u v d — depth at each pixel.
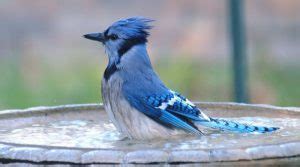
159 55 19.59
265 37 20.80
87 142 7.14
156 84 7.72
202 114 7.61
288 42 21.17
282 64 19.42
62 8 22.56
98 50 21.30
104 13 22.86
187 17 22.23
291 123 8.00
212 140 7.01
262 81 17.20
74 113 8.73
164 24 21.95
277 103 16.47
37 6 22.36
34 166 6.07
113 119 7.77
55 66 19.14
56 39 21.78
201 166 5.89
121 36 7.82
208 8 22.06
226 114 8.77
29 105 16.52
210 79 17.08
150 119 7.57
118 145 6.93
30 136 7.47
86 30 22.22
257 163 5.96
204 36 20.75
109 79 7.77
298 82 17.88
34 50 20.56
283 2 21.89
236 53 12.52
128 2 23.25
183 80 17.14
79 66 19.17
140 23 7.87
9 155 6.15
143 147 6.50
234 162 5.92
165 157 5.90
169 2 22.56
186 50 20.02
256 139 6.91
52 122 8.45
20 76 18.30
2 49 20.55
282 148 6.05
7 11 22.17
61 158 6.00
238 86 12.53
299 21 21.61
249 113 8.70
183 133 7.59
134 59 7.78
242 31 12.51
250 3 22.03
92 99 16.84
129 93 7.57
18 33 21.75
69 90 17.17
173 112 7.59
